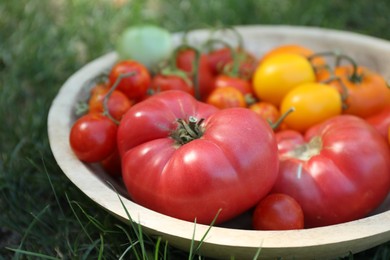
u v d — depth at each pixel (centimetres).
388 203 49
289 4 85
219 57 59
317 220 44
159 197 42
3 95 64
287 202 42
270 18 82
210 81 58
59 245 47
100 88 52
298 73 54
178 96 45
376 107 54
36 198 52
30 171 54
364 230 38
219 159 40
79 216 48
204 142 41
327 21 82
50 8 86
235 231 38
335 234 38
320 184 44
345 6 86
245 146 40
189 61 57
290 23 81
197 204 40
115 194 41
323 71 57
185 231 38
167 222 39
